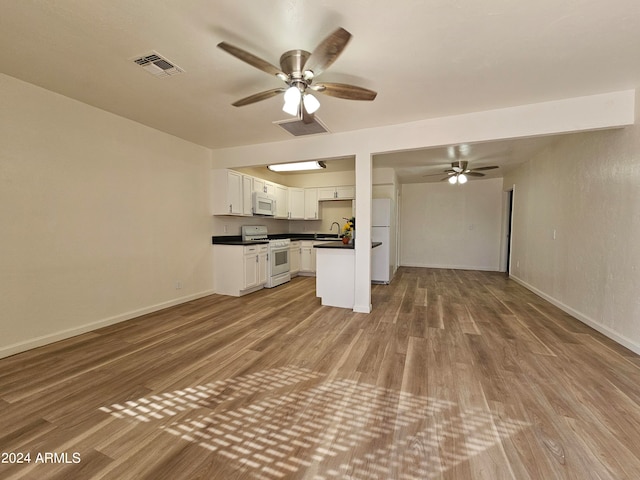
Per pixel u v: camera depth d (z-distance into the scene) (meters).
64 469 1.31
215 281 4.79
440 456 1.39
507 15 1.67
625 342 2.65
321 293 4.14
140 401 1.84
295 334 2.98
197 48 2.00
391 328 3.16
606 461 1.36
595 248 3.15
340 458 1.39
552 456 1.39
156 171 3.73
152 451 1.43
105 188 3.14
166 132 3.80
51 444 1.46
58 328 2.77
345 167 6.04
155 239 3.75
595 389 1.96
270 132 3.76
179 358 2.43
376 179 5.98
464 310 3.85
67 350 2.57
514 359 2.41
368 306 3.74
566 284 3.78
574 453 1.41
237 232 5.34
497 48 1.98
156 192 3.74
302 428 1.60
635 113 2.57
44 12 1.64
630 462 1.35
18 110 2.46
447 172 5.80
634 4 1.57
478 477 1.27
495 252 7.29
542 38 1.87
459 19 1.70
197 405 1.80
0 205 2.37
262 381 2.08
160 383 2.05
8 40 1.90
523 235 5.48
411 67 2.22
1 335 2.40
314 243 6.55
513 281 5.89
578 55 2.05
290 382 2.06
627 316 2.66
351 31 1.81
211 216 4.70
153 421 1.65
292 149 4.07
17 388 1.96
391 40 1.90
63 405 1.79
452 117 3.17
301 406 1.79
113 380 2.08
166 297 3.94
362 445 1.47
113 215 3.23
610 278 2.89
